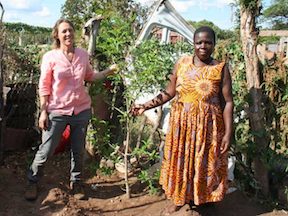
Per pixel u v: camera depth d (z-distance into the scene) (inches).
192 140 159.3
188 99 159.2
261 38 192.2
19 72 270.1
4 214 164.1
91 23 202.1
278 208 185.6
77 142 177.8
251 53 189.0
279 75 192.9
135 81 174.2
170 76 167.8
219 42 215.2
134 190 195.5
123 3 268.1
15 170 204.2
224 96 159.8
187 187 163.0
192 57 161.5
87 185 198.1
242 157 196.2
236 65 200.2
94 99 195.5
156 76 172.2
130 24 187.8
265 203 187.9
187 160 160.9
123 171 210.7
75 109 171.8
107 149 192.4
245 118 193.2
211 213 173.0
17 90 240.7
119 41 177.5
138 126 220.1
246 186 196.7
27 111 242.2
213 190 162.7
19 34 350.3
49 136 171.9
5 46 240.4
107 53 187.0
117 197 188.7
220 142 161.2
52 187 184.7
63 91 168.9
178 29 248.1
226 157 164.1
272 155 189.8
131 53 178.9
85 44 208.7
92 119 185.9
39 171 175.3
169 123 164.9
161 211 175.9
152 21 250.7
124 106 201.2
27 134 235.0
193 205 172.4
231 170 194.5
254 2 184.5
